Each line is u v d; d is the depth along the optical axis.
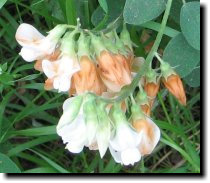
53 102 0.27
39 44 0.19
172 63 0.21
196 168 0.24
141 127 0.19
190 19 0.20
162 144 0.27
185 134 0.26
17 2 0.24
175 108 0.26
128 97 0.19
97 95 0.18
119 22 0.21
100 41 0.19
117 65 0.19
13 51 0.27
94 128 0.17
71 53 0.18
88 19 0.23
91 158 0.27
